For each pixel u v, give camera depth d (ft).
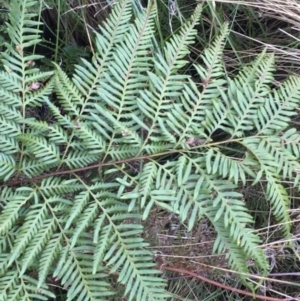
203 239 3.82
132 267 3.32
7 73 3.43
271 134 3.46
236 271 3.60
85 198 3.38
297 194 3.83
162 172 3.52
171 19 3.86
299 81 3.43
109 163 3.47
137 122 3.43
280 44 3.94
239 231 3.33
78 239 3.39
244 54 3.92
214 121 3.44
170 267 3.78
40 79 3.52
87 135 3.42
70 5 3.85
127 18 3.44
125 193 3.47
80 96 3.44
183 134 3.44
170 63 3.43
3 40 3.66
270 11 3.83
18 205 3.36
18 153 3.53
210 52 3.45
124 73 3.42
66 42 3.92
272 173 3.39
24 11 3.41
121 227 3.35
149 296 3.30
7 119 3.44
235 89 3.45
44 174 3.50
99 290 3.33
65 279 3.31
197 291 3.89
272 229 3.86
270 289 3.79
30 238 3.31
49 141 3.49
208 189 3.38
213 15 3.75
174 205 3.35
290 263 3.93
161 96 3.42
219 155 3.41
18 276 3.34
